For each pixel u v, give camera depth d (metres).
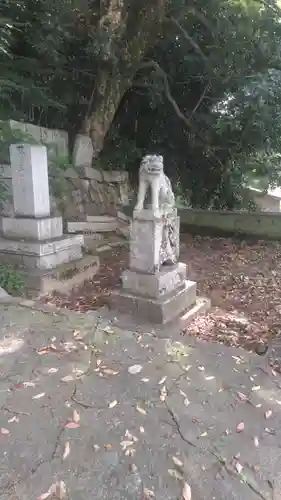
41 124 7.99
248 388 2.69
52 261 4.82
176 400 2.52
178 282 4.20
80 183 7.21
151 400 2.51
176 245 4.28
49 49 7.10
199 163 9.16
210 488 1.85
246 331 3.87
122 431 2.22
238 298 4.85
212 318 4.23
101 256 6.30
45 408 2.40
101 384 2.67
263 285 5.26
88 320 3.71
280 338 3.66
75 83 8.39
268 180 8.84
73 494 1.80
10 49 7.31
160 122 9.20
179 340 3.40
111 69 7.45
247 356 3.17
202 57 7.62
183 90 8.79
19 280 4.46
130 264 4.07
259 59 7.67
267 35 7.38
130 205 7.52
